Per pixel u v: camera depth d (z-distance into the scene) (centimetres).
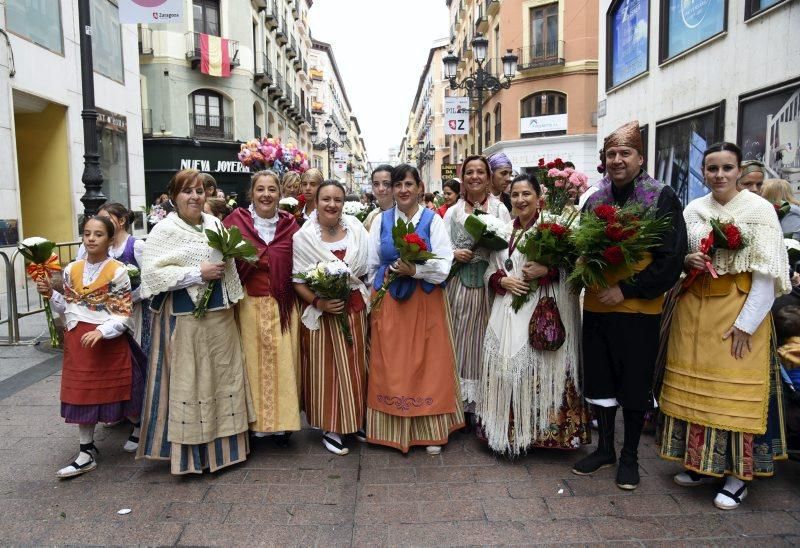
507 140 2456
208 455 337
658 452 372
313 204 499
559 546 263
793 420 327
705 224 307
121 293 346
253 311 365
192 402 327
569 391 350
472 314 398
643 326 315
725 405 290
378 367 372
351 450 379
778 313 339
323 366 373
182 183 332
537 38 2353
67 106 1133
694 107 945
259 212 374
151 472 344
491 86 1484
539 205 362
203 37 2411
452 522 285
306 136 4625
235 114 2592
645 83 1133
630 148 315
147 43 2352
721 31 858
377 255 383
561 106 2342
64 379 340
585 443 354
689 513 292
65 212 1158
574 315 351
